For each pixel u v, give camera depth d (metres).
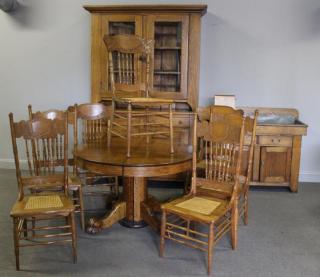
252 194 3.96
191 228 2.90
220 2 4.25
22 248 2.68
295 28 4.23
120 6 3.88
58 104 4.69
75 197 3.30
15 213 2.33
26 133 2.61
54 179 2.70
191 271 2.41
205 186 2.72
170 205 2.52
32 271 2.39
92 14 3.99
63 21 4.50
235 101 4.38
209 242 2.34
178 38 4.00
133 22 3.98
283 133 3.89
